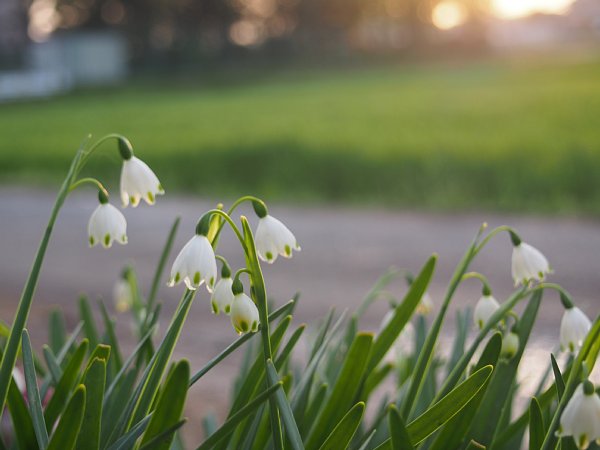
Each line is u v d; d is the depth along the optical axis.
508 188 11.35
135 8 69.06
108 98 47.53
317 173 13.21
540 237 9.14
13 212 12.22
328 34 76.25
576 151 13.20
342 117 27.03
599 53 79.12
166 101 42.38
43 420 1.66
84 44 61.88
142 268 8.31
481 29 76.62
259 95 43.28
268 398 1.58
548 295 6.73
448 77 51.50
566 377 1.96
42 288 7.47
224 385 4.55
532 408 1.62
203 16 71.50
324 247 8.98
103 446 1.81
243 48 71.88
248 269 1.62
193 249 1.59
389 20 77.31
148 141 20.98
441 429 1.81
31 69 61.06
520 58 74.75
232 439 1.95
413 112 27.77
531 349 5.24
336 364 2.45
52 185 15.10
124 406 1.90
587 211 10.43
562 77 45.72
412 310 2.06
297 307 6.70
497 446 2.02
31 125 30.41
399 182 12.26
